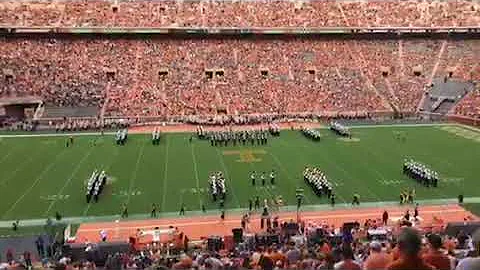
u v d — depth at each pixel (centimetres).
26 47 8456
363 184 4416
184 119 7531
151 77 8244
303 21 9500
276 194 4159
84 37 8825
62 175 4756
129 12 9238
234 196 4125
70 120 7275
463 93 8181
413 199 4028
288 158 5341
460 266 842
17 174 4806
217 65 8638
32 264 2444
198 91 8088
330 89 8369
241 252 2366
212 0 9725
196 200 4047
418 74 8831
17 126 7144
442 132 6769
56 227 3425
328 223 3494
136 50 8750
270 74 8569
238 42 9194
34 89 7750
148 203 3984
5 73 7931
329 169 4894
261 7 9681
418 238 685
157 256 2503
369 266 914
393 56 9181
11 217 3691
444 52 9262
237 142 6159
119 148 5897
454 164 5066
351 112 7950
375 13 9788
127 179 4609
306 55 9050
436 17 9769
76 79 8044
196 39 9138
